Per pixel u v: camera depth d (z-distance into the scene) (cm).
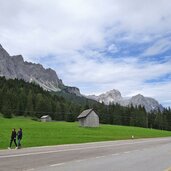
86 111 11575
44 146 3897
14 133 3597
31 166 1769
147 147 3862
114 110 18912
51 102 19188
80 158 2305
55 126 10112
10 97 17675
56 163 1938
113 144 4466
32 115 17700
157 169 1711
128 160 2217
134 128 12662
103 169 1675
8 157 2328
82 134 7400
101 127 11394
